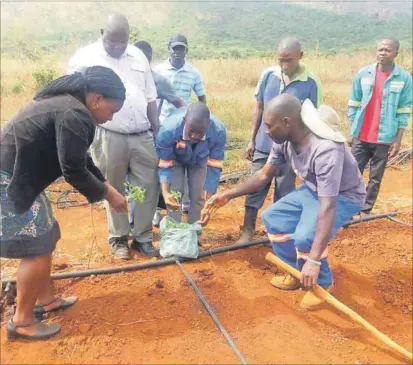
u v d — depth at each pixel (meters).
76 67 4.44
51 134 3.15
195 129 4.18
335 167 3.60
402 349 3.44
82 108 3.18
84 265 4.75
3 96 12.73
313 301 4.04
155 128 4.93
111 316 3.85
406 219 6.23
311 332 3.77
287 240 4.16
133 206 5.28
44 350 3.47
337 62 20.22
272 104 3.68
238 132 10.51
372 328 3.55
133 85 4.46
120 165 4.60
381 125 5.87
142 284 4.33
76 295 4.14
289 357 3.49
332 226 3.66
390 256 5.20
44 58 18.33
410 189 7.60
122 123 4.45
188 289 4.26
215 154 4.71
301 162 3.82
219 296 4.17
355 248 5.32
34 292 3.47
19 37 20.59
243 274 4.54
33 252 3.34
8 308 3.94
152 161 4.71
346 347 3.64
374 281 4.68
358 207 4.05
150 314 3.90
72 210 6.43
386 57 5.68
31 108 3.18
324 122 3.70
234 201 6.89
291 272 3.95
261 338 3.67
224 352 3.50
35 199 3.29
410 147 9.59
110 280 4.39
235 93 15.54
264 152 5.08
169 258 4.71
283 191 5.05
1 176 3.19
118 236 4.85
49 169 3.28
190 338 3.64
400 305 4.33
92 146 4.59
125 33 4.28
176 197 4.68
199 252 4.86
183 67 6.62
